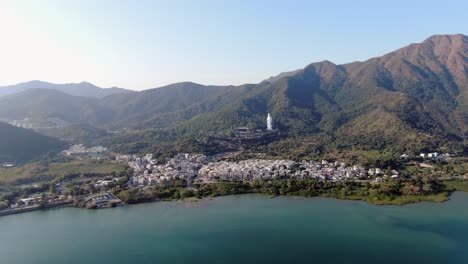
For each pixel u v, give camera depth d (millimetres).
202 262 184625
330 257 185750
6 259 194750
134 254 196000
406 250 191125
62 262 189875
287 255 189375
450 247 193375
